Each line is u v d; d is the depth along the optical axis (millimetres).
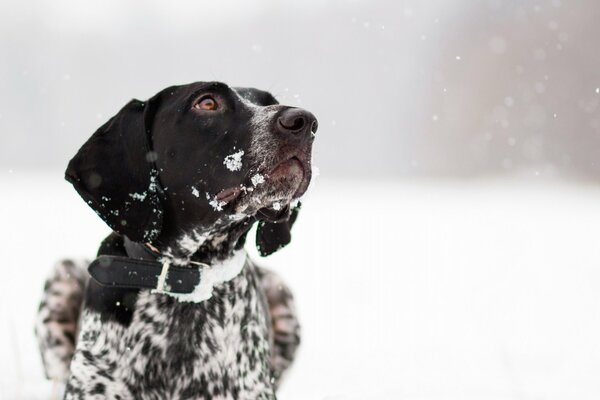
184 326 4172
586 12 44062
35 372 5887
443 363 6500
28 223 15773
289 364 5641
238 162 3963
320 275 11117
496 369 6250
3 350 6531
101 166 4145
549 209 22953
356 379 6055
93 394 4172
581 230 16828
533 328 7770
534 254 13312
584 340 7191
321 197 28562
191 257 4234
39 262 11000
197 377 4176
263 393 4402
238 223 4207
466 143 50094
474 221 19047
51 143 68000
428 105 54219
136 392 4152
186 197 4125
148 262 4125
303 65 67375
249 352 4371
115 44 81438
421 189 37094
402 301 9367
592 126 40938
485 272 11555
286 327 5594
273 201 3965
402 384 5844
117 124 4207
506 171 43969
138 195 4141
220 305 4246
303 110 3883
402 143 58281
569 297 9344
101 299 4223
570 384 5766
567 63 44031
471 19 51281
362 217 19984
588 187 38188
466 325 8023
